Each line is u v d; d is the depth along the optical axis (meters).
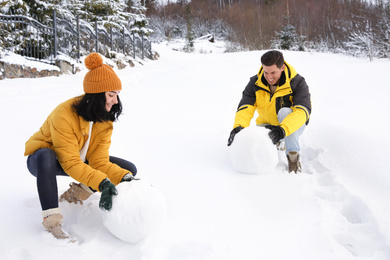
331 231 2.25
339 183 2.85
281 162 3.38
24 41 9.27
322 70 9.88
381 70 9.16
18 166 3.04
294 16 27.27
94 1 15.12
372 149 3.38
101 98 2.02
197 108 5.72
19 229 2.08
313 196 2.65
